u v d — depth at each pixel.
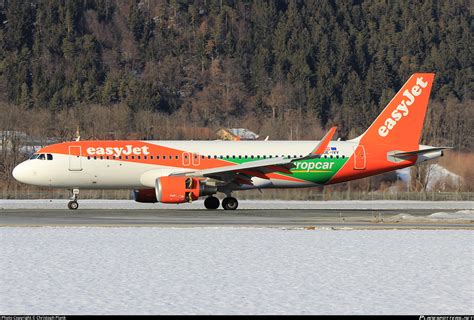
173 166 188.00
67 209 189.62
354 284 80.56
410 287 79.12
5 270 88.12
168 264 92.50
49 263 93.00
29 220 150.62
